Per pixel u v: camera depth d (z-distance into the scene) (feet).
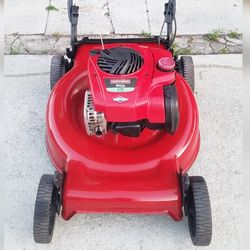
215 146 4.55
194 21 6.17
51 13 6.27
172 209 3.56
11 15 6.26
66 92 4.20
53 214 3.66
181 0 6.52
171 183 3.55
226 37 5.92
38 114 4.88
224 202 4.09
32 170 4.36
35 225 3.49
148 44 4.71
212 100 5.03
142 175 3.61
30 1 6.50
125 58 3.59
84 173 3.63
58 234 3.86
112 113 3.46
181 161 3.78
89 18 6.18
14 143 4.59
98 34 5.94
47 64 5.50
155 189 3.52
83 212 3.66
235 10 6.38
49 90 5.15
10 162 4.42
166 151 3.72
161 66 3.57
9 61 5.53
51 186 3.56
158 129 3.79
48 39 5.87
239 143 4.58
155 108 3.48
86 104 3.68
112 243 3.80
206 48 5.74
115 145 3.87
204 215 3.44
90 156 3.69
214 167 4.37
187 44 5.80
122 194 3.51
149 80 3.52
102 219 3.96
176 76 4.41
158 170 3.63
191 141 3.87
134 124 3.60
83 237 3.84
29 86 5.20
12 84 5.22
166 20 4.60
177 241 3.80
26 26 6.07
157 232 3.86
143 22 6.12
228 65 5.49
